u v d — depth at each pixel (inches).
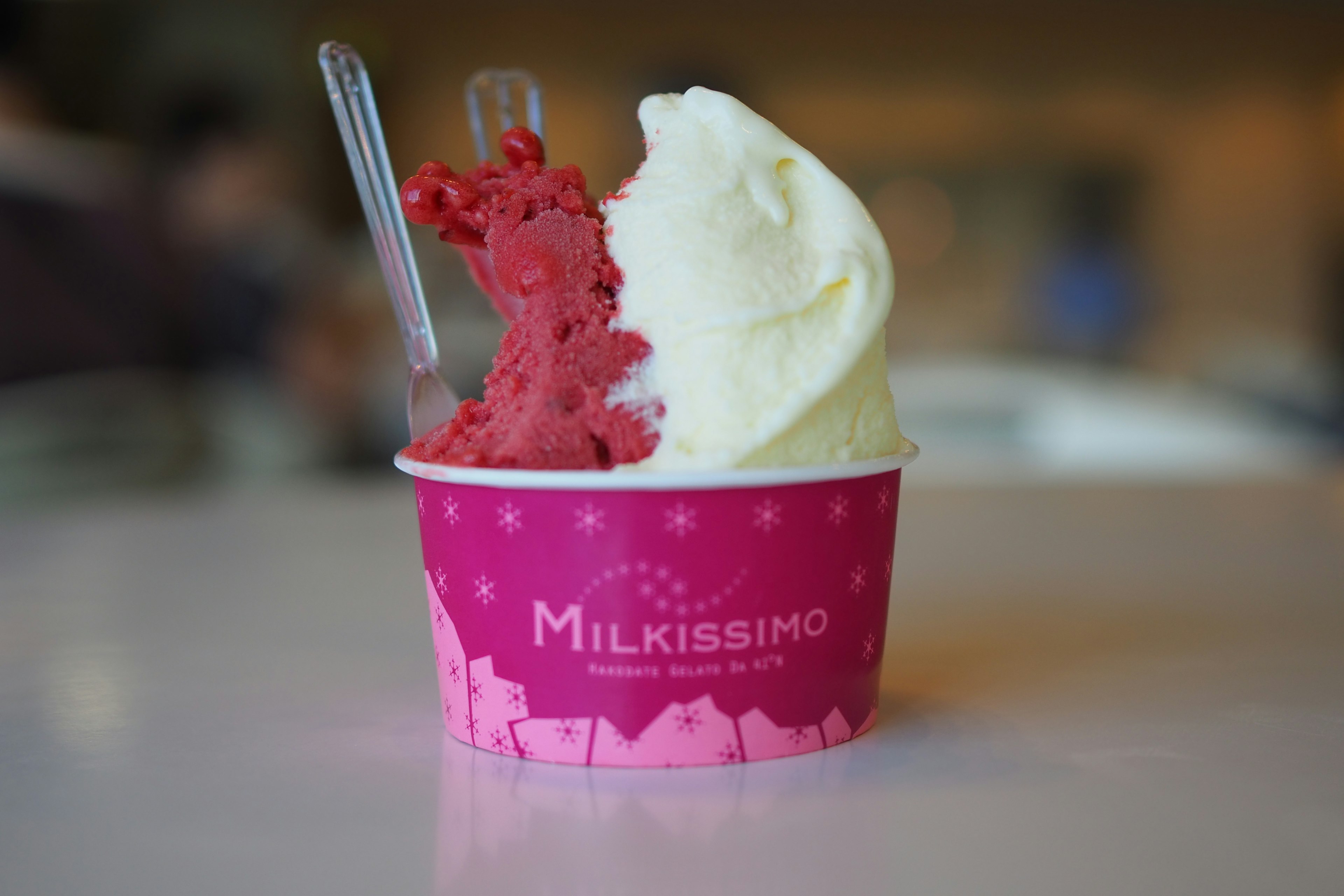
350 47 28.4
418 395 29.5
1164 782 22.5
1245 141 221.6
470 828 20.9
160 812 21.9
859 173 220.7
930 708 27.9
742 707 24.1
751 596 23.8
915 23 216.4
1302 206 222.4
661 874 18.7
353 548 54.1
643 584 23.6
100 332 79.1
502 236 26.9
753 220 25.7
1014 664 31.8
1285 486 70.1
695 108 27.5
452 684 26.2
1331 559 46.6
